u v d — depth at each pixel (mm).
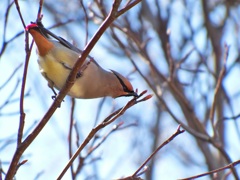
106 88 9711
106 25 7258
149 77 14273
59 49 8984
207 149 12836
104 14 11547
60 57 8977
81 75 9094
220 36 13969
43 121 7434
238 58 13922
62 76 9055
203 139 11375
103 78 9617
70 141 9180
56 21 14555
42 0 8508
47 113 7453
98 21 11867
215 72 13617
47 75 9188
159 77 13312
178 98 13039
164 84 12500
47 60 9000
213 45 13844
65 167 7480
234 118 11492
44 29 8828
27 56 7410
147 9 13898
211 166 12625
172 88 12031
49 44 8953
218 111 13242
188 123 13039
